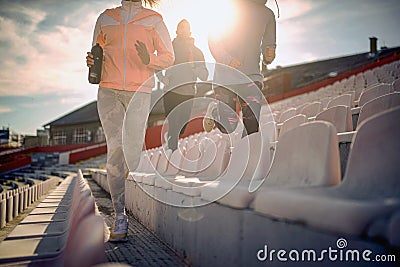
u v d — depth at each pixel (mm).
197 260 2344
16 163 34125
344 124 3367
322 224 1247
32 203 8875
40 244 2779
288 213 1423
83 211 2299
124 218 3213
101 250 1956
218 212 2061
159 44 3293
